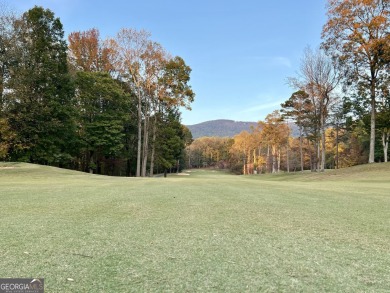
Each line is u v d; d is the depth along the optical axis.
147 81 25.77
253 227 4.17
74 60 29.50
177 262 2.80
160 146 31.36
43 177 15.38
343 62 21.33
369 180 15.94
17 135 20.88
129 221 4.44
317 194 8.12
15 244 3.26
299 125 32.78
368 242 3.53
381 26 19.03
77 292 2.17
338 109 28.78
